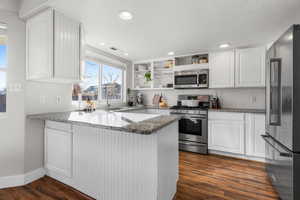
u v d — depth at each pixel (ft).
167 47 10.55
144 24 7.25
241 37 8.79
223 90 11.91
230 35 8.52
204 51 11.37
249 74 9.98
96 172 5.59
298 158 4.57
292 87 4.60
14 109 6.60
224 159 9.61
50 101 7.79
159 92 14.60
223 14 6.34
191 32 8.16
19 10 6.57
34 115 7.00
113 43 9.85
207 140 10.53
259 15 6.39
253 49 9.87
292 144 4.63
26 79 6.79
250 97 11.03
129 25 7.39
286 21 6.91
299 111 4.56
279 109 5.46
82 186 6.00
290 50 4.68
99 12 6.24
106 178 5.36
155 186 4.46
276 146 5.67
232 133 9.80
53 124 6.96
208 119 10.54
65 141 6.44
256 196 5.95
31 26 6.53
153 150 4.48
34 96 7.13
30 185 6.62
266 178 7.28
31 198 5.78
